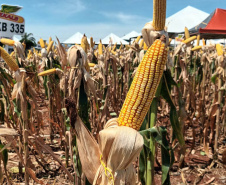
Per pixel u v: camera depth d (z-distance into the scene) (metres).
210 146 5.36
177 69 5.48
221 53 4.89
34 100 3.29
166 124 6.91
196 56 7.77
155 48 1.55
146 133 2.25
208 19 16.30
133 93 1.58
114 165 1.61
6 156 2.67
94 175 1.86
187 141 6.21
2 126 2.13
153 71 1.53
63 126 4.97
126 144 1.53
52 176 4.29
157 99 2.52
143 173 2.51
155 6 2.26
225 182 4.21
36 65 11.48
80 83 2.70
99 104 5.16
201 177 4.38
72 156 2.96
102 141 1.60
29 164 3.21
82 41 3.04
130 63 7.95
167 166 2.40
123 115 1.62
